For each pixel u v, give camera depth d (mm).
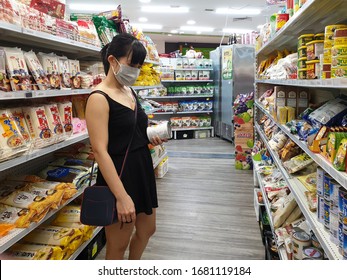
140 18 10180
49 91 1877
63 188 2039
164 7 8766
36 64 1893
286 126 2207
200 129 8477
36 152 1770
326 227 1345
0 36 1929
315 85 1289
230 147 7102
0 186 2053
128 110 1634
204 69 8359
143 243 1974
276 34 2400
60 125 2055
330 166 1163
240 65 7176
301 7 1503
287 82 1913
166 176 4816
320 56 1348
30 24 1757
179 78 8195
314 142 1412
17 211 1729
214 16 9875
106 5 8516
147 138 1792
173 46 15719
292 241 1824
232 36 7555
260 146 4238
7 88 1589
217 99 8328
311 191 1699
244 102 5109
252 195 3934
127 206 1574
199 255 2543
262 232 2748
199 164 5539
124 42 1580
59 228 2150
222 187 4266
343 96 1869
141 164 1720
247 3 8289
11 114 1645
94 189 1587
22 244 1989
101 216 1566
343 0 1359
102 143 1542
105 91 1587
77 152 2768
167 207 3578
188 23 11070
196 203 3691
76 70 2453
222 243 2740
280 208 2322
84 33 2498
